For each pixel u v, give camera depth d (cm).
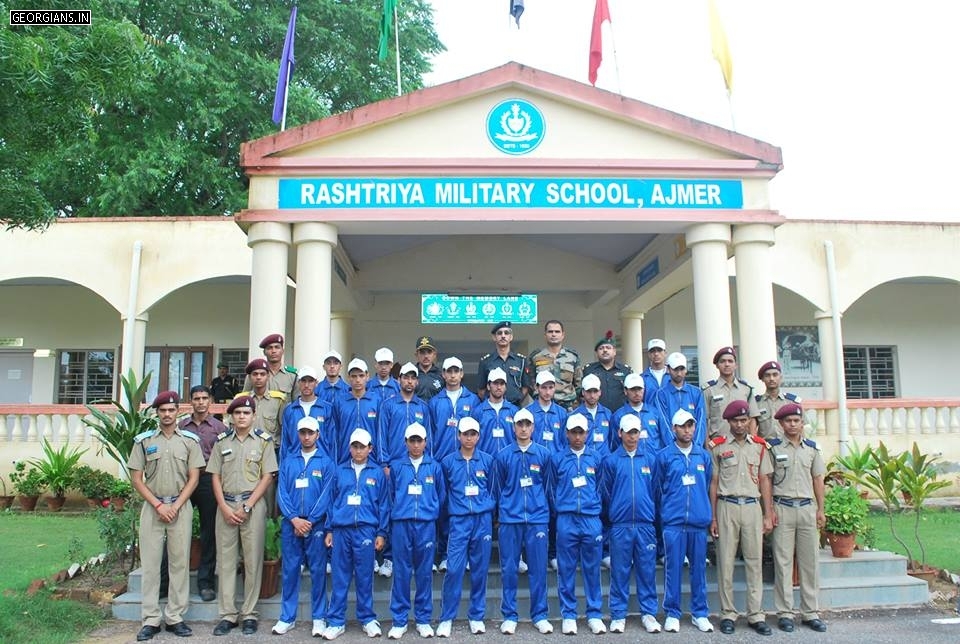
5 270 1319
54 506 1225
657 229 816
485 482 639
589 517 626
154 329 1536
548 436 679
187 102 1652
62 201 1734
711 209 798
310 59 1870
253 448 639
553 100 806
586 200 788
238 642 596
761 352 785
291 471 636
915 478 934
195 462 632
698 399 701
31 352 1523
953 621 647
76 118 597
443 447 690
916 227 1391
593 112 806
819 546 713
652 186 795
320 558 627
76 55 549
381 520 627
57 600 687
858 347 1582
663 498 641
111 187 1525
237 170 1823
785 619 629
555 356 765
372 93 1942
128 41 568
